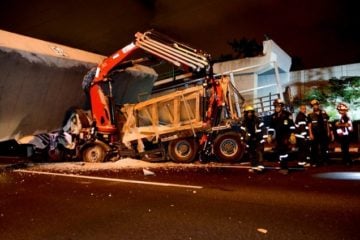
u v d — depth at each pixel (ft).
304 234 13.08
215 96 36.09
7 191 22.76
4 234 14.15
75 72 39.19
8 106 34.96
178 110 36.60
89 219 15.81
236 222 14.70
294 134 29.89
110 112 38.19
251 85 54.44
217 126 35.65
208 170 29.30
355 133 46.06
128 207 17.62
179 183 23.45
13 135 37.55
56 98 38.78
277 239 12.68
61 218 16.10
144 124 37.83
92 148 37.68
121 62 37.93
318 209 16.31
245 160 36.01
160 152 36.88
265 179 24.14
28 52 33.50
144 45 36.78
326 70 53.83
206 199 18.75
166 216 15.87
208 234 13.38
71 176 28.19
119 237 13.38
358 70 51.78
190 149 35.58
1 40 31.78
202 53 35.88
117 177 26.89
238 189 21.02
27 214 16.97
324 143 30.66
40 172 31.35
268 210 16.37
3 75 32.58
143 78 47.26
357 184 21.56
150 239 13.07
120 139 38.29
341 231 13.29
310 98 52.90
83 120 39.60
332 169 27.50
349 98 49.93
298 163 28.86
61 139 40.22
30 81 35.06
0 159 47.55
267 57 52.80
